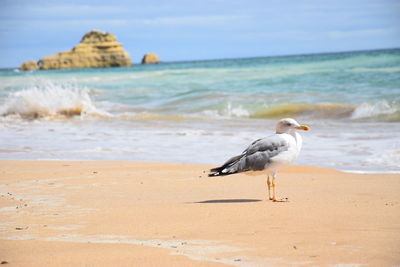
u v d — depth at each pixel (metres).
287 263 4.30
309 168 10.16
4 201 7.35
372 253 4.50
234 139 14.29
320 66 46.84
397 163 10.45
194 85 34.75
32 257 4.62
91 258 4.55
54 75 68.56
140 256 4.58
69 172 9.87
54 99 22.05
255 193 7.83
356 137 13.81
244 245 4.87
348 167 10.29
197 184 8.64
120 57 142.25
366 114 18.66
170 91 32.09
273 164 6.93
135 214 6.35
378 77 29.12
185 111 22.56
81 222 6.03
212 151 12.52
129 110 23.75
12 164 10.88
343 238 5.02
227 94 26.08
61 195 7.76
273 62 81.38
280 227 5.52
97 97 30.81
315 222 5.71
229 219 5.96
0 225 5.95
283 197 7.42
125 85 39.97
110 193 7.89
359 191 7.78
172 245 4.95
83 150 12.91
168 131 16.12
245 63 89.75
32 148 13.31
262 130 15.88
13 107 21.73
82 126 17.98
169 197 7.54
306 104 21.06
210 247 4.84
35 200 7.39
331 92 24.78
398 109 18.64
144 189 8.23
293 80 31.81
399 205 6.58
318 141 13.52
